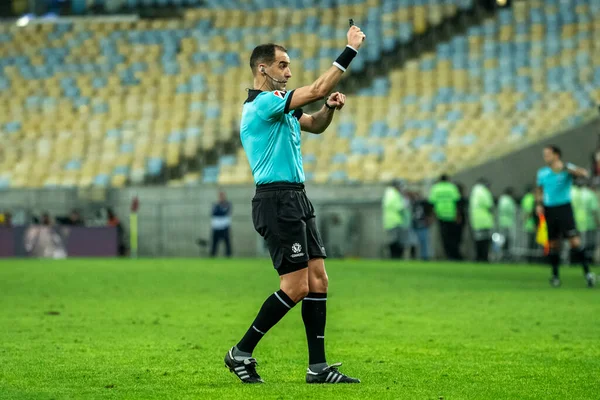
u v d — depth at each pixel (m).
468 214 65.62
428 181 68.38
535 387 14.75
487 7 88.69
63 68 90.38
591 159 63.81
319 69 85.56
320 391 14.18
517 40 84.94
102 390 14.33
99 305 29.91
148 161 79.75
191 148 80.31
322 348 15.15
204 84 86.69
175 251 72.94
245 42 90.06
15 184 79.38
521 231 60.91
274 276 44.91
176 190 73.19
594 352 19.16
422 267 53.62
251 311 28.05
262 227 14.68
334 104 15.07
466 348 19.78
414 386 14.76
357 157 75.31
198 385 14.81
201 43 90.62
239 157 79.19
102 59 90.75
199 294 34.38
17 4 103.56
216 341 20.84
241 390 14.26
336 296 33.69
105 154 81.12
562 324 24.58
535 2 88.00
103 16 100.00
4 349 19.36
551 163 38.34
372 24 89.19
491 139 74.75
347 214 68.38
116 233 70.44
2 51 92.62
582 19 85.81
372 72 85.31
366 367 17.02
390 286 38.53
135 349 19.44
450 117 78.38
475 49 85.06
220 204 68.19
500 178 67.56
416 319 25.89
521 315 26.95
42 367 16.88
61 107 86.56
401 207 63.91
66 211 74.25
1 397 13.70
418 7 89.94
